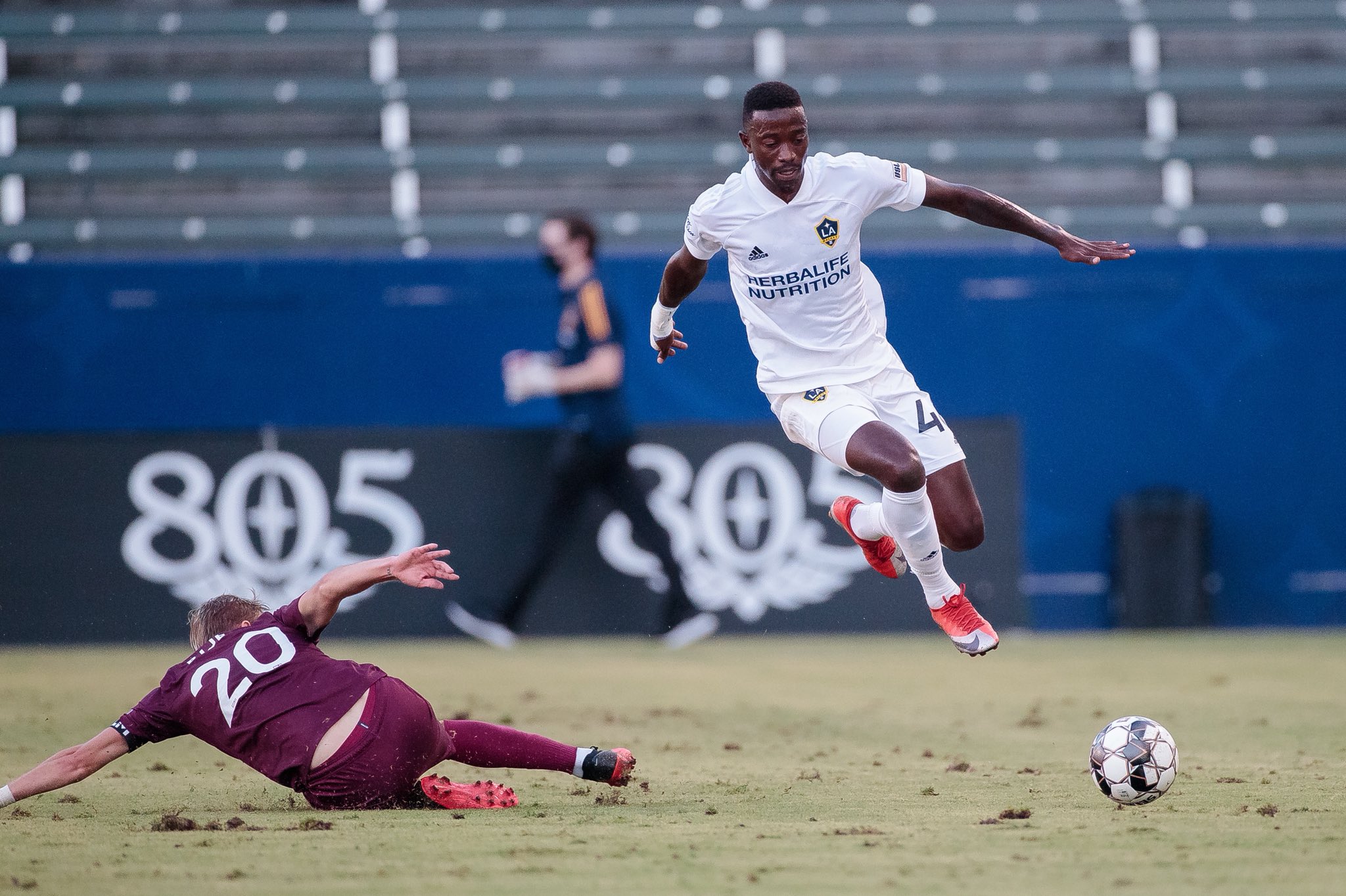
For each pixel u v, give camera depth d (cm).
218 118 6044
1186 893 1180
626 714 2820
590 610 4744
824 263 2069
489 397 4984
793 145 1978
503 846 1417
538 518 4706
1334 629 5019
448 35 6147
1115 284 4997
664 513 4684
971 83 6022
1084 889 1198
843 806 1683
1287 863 1305
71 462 4675
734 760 2159
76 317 4916
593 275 4550
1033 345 4997
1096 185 5972
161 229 5759
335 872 1295
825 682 3478
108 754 1644
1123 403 5012
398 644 4678
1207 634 4891
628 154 5931
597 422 4491
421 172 5903
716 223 2073
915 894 1188
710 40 6188
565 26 6144
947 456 2159
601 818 1600
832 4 6188
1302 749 2233
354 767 1644
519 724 2644
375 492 4706
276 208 5934
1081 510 5009
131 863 1349
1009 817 1575
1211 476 5019
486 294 4981
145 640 4653
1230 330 5019
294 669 1661
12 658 4322
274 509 4691
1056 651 4312
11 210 5847
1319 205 5891
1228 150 5919
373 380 4972
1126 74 6028
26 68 6094
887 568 2325
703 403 4944
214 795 1864
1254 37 6181
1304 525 5025
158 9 6159
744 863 1324
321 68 6156
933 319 4991
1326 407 5022
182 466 4688
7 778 2033
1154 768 1650
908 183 2066
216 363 4950
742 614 4694
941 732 2530
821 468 4722
